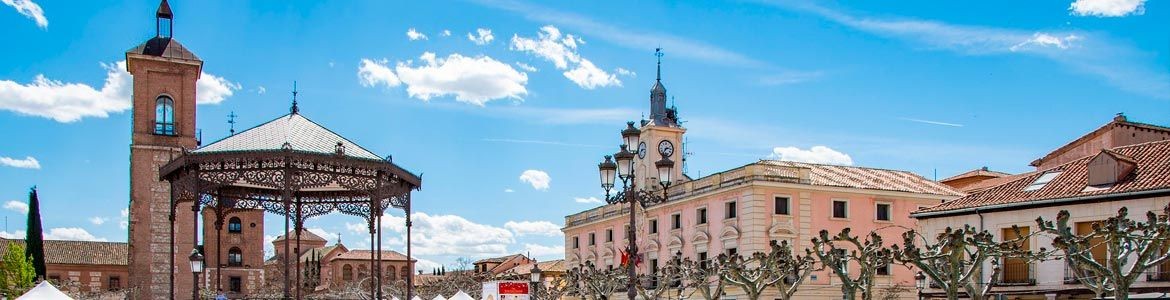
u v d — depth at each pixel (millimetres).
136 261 67562
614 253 74875
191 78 70938
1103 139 54938
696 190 63938
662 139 71312
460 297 42094
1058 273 37594
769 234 57344
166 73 70312
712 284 60688
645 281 66875
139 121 69125
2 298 68062
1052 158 57688
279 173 29281
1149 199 34938
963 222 42000
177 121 70062
